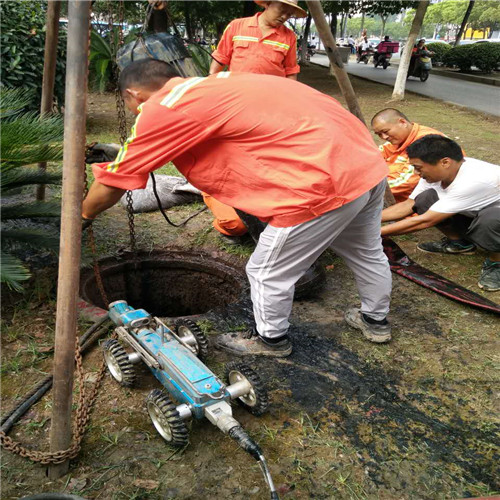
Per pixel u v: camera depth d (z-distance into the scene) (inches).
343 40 1929.1
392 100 531.5
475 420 97.7
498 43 901.8
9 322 121.3
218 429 92.4
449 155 133.6
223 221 159.3
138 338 99.7
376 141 333.7
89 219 93.4
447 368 112.4
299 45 1017.5
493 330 127.5
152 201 189.9
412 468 86.2
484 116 440.8
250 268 103.3
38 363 108.9
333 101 95.3
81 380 88.6
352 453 88.7
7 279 101.8
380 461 87.4
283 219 92.0
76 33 65.1
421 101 535.2
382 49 1016.2
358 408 99.7
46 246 123.5
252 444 75.0
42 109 150.7
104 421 93.4
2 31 251.1
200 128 84.4
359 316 125.3
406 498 80.7
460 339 123.3
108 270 152.8
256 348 113.0
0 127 119.3
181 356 91.9
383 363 113.9
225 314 131.3
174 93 83.4
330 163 87.7
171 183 198.1
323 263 161.2
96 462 84.8
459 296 138.9
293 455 87.5
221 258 162.2
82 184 70.6
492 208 138.6
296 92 89.5
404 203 156.6
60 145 123.5
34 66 260.7
